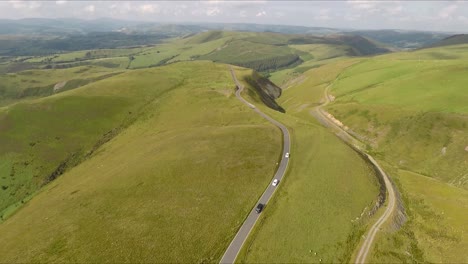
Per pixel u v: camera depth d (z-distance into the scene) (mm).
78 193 80188
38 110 154250
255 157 85375
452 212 66000
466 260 51375
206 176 76688
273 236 56219
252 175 76500
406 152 115500
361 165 81625
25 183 119062
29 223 70312
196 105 157000
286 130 107875
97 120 155750
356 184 72438
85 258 52875
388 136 125812
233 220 60969
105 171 98688
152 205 66688
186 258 52094
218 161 83438
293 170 78875
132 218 62625
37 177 121750
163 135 122125
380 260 51469
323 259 51438
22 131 141250
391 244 55094
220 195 69000
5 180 119812
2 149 132000
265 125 112875
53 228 63281
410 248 55219
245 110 137625
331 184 71875
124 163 99125
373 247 54000
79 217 65562
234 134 103125
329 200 66125
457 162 103812
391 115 133750
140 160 94750
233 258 52000
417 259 52844
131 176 81000
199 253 53125
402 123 126750
